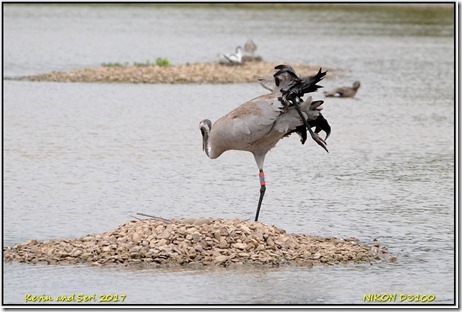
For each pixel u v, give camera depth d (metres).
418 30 60.19
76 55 46.16
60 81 36.38
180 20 67.50
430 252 14.74
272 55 45.62
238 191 18.89
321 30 60.03
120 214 16.81
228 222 14.57
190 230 14.18
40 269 13.54
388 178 20.30
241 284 12.98
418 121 28.31
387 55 46.91
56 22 64.69
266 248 14.10
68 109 29.70
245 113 14.84
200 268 13.55
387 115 29.47
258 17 70.00
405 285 13.17
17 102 31.08
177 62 43.28
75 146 23.47
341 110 30.47
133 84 36.12
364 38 54.94
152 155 22.48
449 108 31.05
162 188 19.03
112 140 24.39
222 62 40.53
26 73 38.72
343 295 12.73
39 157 22.00
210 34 57.31
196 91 34.28
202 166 21.33
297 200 18.17
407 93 34.53
